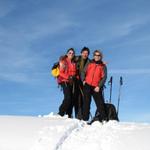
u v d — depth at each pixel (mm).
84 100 10266
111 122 9336
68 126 8539
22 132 8219
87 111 10266
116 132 8422
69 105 10625
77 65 10617
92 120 10188
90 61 10508
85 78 10406
